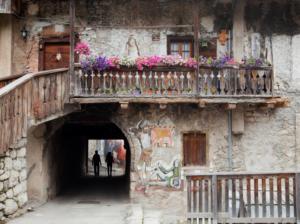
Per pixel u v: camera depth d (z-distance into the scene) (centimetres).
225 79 1526
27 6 1716
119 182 2430
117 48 1688
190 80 1526
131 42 1684
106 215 1388
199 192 1077
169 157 1609
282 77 1666
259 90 1533
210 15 1681
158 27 1573
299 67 1667
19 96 1307
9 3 1616
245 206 1084
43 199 1617
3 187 1222
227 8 1681
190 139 1642
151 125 1616
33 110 1406
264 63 1538
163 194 1596
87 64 1488
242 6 1641
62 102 1493
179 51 1689
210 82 1526
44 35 1711
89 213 1423
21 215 1352
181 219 1466
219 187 1080
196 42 1518
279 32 1673
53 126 1644
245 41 1667
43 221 1278
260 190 1193
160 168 1605
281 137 1650
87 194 1895
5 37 1681
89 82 1512
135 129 1612
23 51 1714
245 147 1639
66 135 2089
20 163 1333
